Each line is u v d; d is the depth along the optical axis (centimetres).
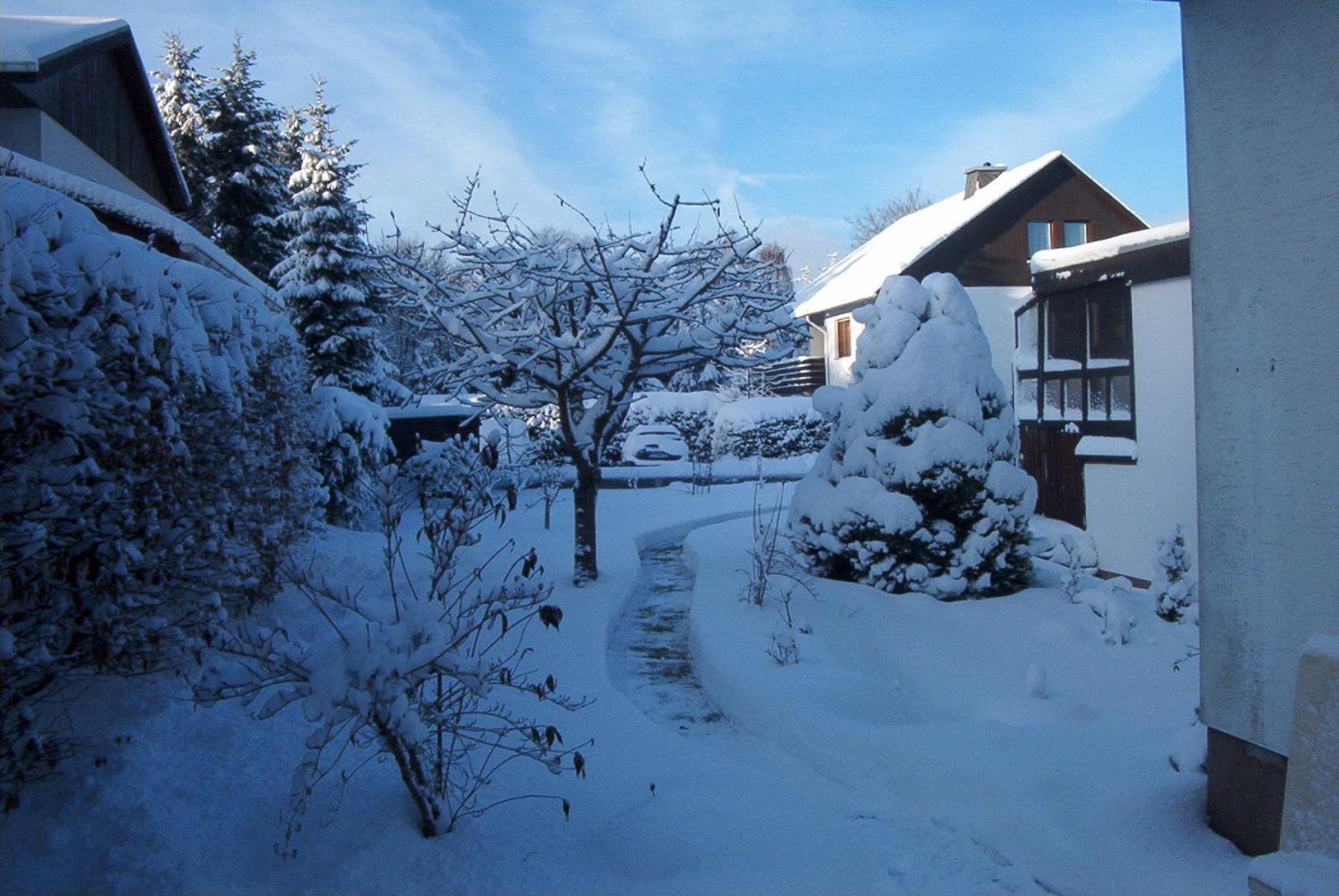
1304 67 383
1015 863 411
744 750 591
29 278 353
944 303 977
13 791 335
